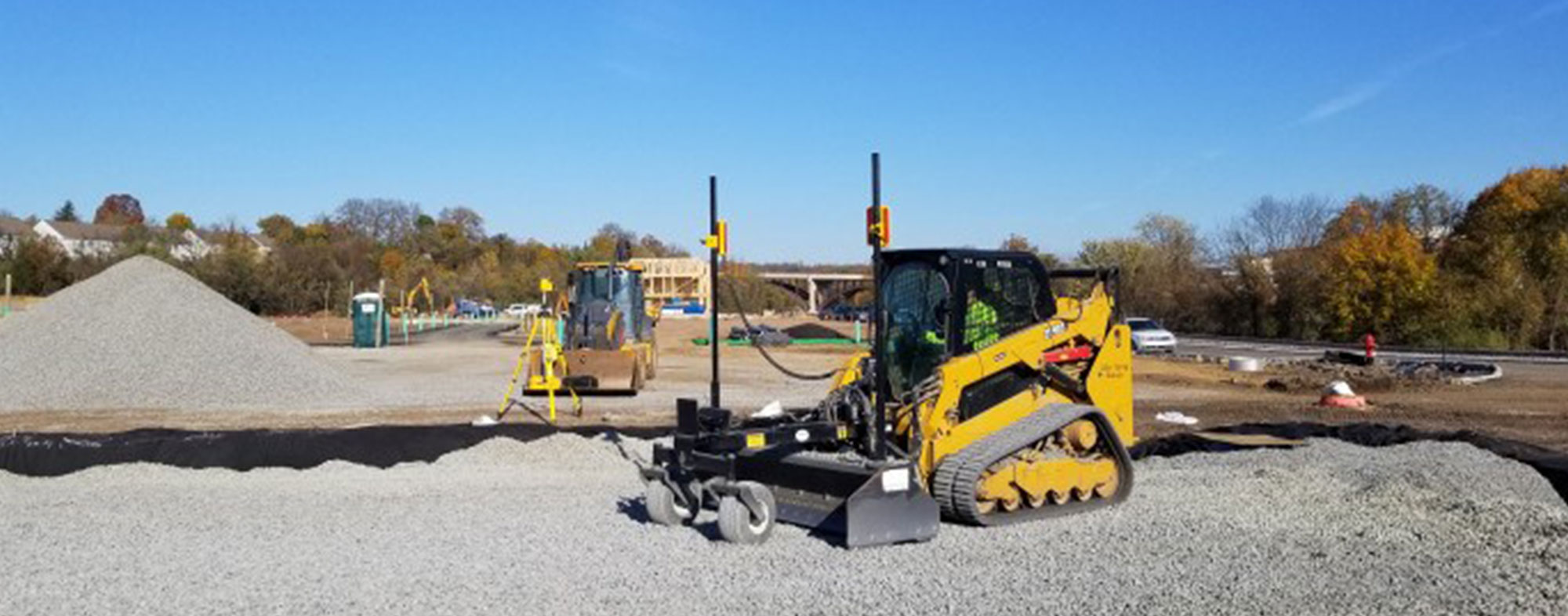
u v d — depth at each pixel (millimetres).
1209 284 60375
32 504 10359
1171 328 61938
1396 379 24422
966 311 9625
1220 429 14352
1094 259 66875
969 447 9258
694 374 28016
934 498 8805
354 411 18625
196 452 12133
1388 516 9406
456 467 12195
